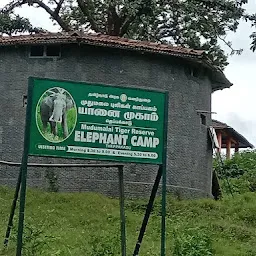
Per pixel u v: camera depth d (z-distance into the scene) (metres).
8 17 32.38
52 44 22.83
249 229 19.67
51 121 11.69
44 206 19.73
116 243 13.54
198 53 23.55
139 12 29.52
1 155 23.00
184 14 31.47
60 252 13.32
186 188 23.97
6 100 23.28
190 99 24.55
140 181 22.89
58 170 22.47
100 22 32.78
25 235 12.56
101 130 11.91
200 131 25.11
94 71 23.02
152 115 12.12
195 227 17.22
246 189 29.97
